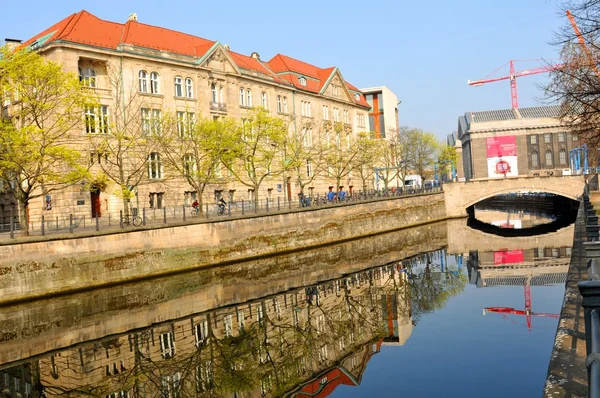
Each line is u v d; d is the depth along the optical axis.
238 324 23.52
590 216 17.28
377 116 104.62
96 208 43.09
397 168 78.75
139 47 45.75
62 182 30.28
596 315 5.96
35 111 30.56
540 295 26.62
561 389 7.66
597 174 62.47
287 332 22.22
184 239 35.59
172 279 33.38
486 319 22.55
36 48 41.12
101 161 41.78
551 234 53.66
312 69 77.56
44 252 28.28
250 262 39.47
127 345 20.78
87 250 30.14
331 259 41.94
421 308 25.53
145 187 45.22
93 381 17.06
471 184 71.25
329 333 21.88
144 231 33.12
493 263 38.34
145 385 16.61
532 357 17.14
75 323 24.08
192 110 50.16
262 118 44.78
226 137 41.31
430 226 64.94
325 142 69.56
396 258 42.38
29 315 25.41
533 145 113.62
